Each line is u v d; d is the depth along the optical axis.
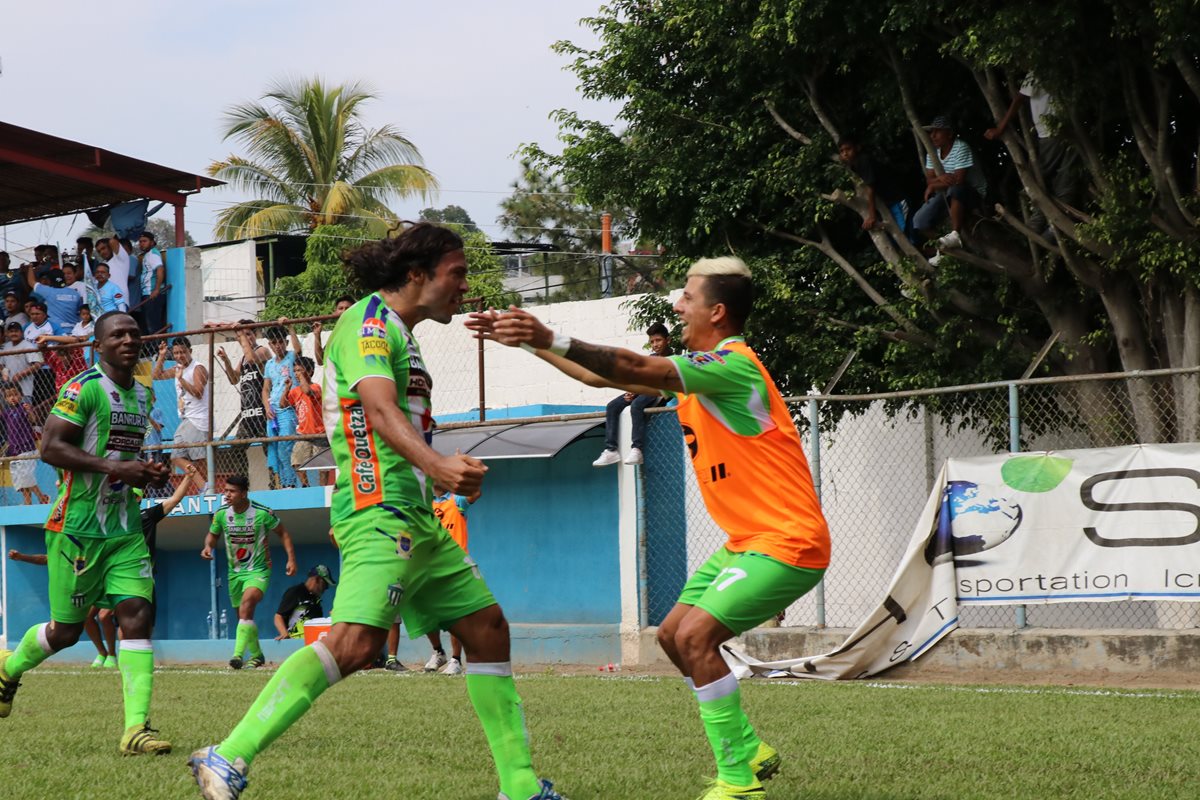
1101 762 8.03
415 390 6.07
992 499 15.45
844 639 16.42
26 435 25.70
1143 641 14.73
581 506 20.94
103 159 30.36
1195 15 15.55
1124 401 19.61
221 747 5.55
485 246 47.91
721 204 21.23
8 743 9.30
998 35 16.47
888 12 18.06
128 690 8.83
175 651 23.20
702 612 6.19
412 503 5.93
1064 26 16.00
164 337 24.11
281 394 23.33
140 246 29.73
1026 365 19.77
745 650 17.17
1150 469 14.57
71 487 9.00
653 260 49.56
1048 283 19.52
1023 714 10.89
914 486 24.84
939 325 20.09
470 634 6.21
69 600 9.06
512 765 6.21
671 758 8.38
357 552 5.86
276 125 53.97
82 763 8.09
